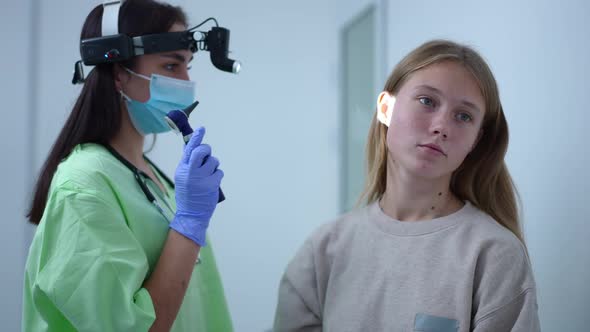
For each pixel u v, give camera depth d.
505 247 0.89
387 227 1.01
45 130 2.89
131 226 1.00
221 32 1.08
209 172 1.00
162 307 0.94
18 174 2.85
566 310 1.14
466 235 0.94
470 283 0.88
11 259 2.79
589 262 1.05
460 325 0.87
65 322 0.93
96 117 1.05
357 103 3.07
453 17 1.72
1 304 2.75
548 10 1.19
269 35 3.49
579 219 1.08
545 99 1.20
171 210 1.15
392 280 0.95
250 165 3.47
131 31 1.05
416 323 0.90
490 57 1.48
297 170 3.53
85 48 1.02
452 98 0.92
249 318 3.41
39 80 2.89
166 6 1.10
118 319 0.87
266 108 3.49
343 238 1.05
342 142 3.30
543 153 1.22
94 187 0.94
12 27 2.85
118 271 0.89
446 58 0.95
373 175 1.13
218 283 1.23
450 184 1.08
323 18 3.54
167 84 1.06
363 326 0.95
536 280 1.26
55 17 2.91
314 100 3.54
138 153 1.15
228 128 3.42
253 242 3.46
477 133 0.96
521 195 1.32
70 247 0.88
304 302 1.06
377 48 2.64
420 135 0.93
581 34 1.06
